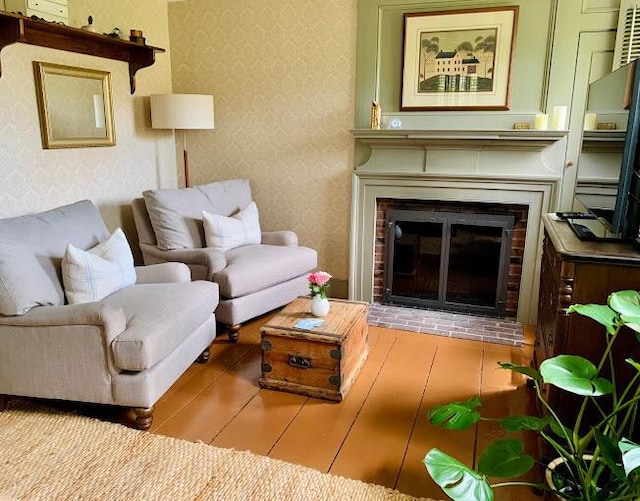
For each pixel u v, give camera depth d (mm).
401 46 3506
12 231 2328
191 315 2479
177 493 1820
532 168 3377
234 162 4137
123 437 2160
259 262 3229
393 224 3771
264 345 2570
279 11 3740
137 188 3842
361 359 2840
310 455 2064
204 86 4070
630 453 1277
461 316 3686
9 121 2756
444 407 1608
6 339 2197
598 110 2387
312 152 3900
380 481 1911
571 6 3105
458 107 3465
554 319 2055
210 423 2293
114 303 2416
